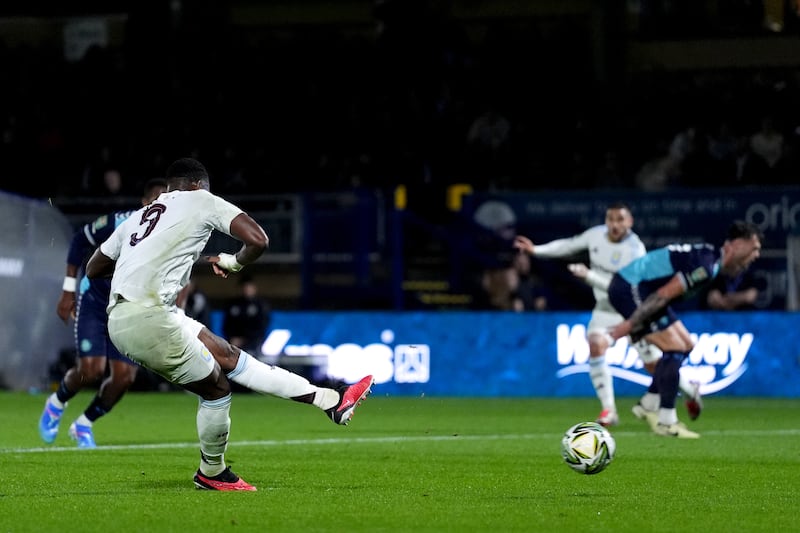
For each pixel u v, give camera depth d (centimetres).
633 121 9144
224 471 2803
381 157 9162
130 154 9469
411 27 9581
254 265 8238
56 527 2219
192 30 10162
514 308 7719
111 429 4888
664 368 4619
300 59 9850
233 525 2250
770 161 8769
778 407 6575
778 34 9462
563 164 8925
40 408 6119
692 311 7550
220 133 9612
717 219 7631
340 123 9475
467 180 9088
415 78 9569
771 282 7575
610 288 4541
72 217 7688
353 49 9788
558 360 7569
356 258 7969
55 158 9606
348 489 2880
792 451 4028
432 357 7694
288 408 6588
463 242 8112
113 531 2172
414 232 8544
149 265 2634
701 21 9562
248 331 7600
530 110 9356
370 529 2225
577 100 9325
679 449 4094
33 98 9956
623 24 9594
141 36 10119
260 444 4225
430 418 5716
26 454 3769
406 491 2853
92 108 9850
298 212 8012
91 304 4019
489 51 9669
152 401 7056
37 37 10719
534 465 3522
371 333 7744
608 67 9588
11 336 7544
